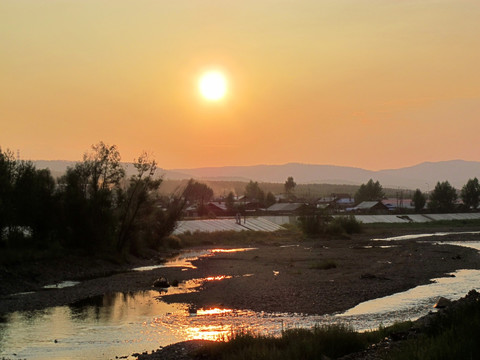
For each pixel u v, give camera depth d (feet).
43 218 190.29
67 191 195.62
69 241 194.80
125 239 215.92
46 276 158.20
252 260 219.20
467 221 528.63
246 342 69.46
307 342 63.41
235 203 635.66
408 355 51.70
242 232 365.61
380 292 131.03
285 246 310.04
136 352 77.00
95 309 112.68
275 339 69.67
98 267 185.37
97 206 198.90
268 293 130.31
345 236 373.61
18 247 175.63
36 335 88.53
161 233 263.70
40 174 196.44
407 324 77.97
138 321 99.96
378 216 531.50
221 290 136.77
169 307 114.93
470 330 56.13
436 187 637.71
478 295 102.17
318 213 395.14
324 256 232.94
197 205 608.19
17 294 132.67
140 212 220.64
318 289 135.85
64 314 107.04
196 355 70.18
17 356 75.15
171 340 84.64
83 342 83.46
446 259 209.87
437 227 477.36
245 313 107.55
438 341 53.62
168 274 172.65
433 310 105.70
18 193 184.03
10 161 187.83
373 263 200.23
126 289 140.67
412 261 204.13
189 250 280.92
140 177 218.59
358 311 108.47
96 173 205.26
